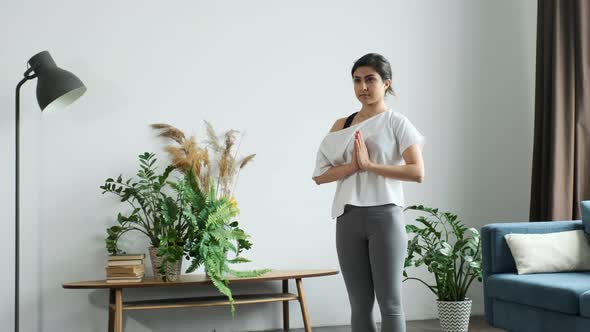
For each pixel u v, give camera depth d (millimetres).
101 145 3918
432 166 4504
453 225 3916
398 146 2256
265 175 4184
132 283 3420
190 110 4078
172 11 4090
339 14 4398
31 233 3777
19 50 3816
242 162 4086
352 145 2273
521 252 3383
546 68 4348
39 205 3799
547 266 3350
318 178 2363
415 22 4543
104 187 3725
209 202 3646
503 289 3312
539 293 3012
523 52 4746
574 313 2811
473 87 4629
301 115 4277
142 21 4035
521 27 4746
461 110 4594
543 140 4340
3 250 3727
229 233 3641
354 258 2203
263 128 4199
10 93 3789
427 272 4434
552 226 3582
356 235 2193
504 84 4695
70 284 3430
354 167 2201
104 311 3854
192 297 3863
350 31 4410
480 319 4301
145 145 3984
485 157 4617
